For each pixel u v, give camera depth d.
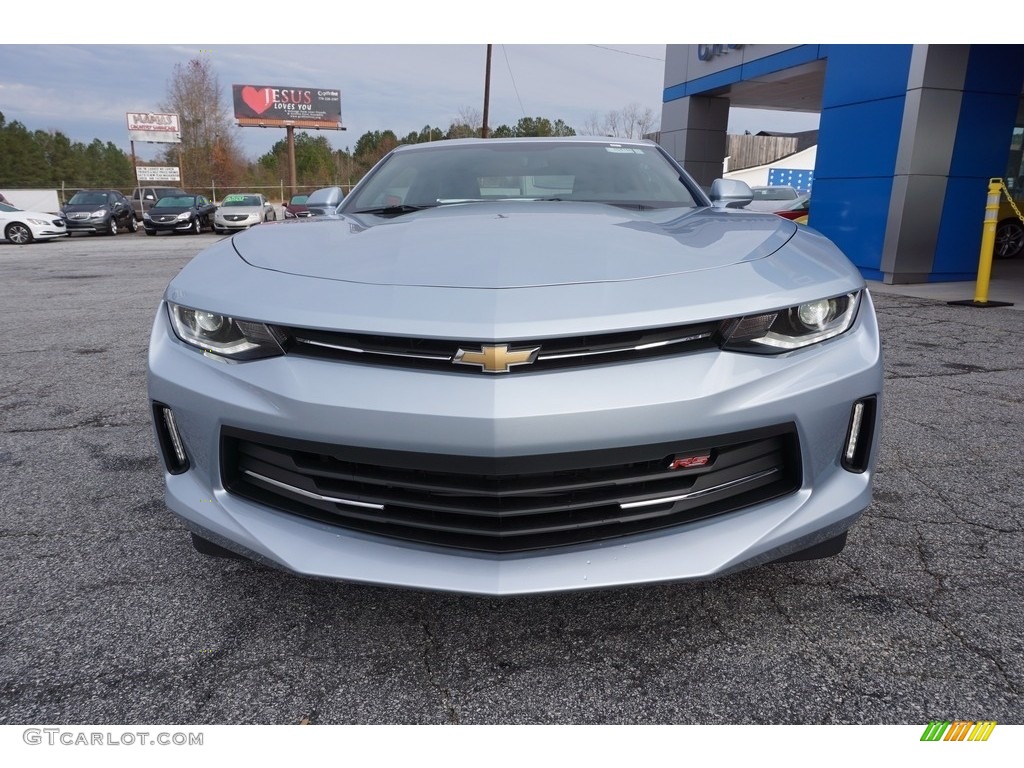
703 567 1.47
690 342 1.49
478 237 1.82
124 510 2.43
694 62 13.93
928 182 8.02
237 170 45.94
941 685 1.51
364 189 2.85
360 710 1.48
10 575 2.01
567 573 1.47
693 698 1.50
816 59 10.95
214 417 1.58
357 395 1.44
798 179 30.48
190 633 1.73
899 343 5.01
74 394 3.91
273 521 1.60
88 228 21.28
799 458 1.56
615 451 1.42
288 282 1.63
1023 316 6.12
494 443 1.38
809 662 1.59
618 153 2.95
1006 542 2.11
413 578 1.48
